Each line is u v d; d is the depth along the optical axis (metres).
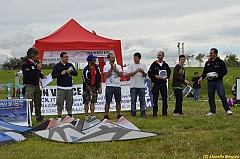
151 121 9.61
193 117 10.30
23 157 5.62
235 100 14.96
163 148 6.21
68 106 10.09
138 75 11.02
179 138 6.98
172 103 18.64
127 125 7.96
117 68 10.62
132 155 5.65
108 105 10.62
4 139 6.92
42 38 12.86
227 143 6.43
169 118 10.27
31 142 6.82
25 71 9.72
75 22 13.98
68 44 12.52
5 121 8.93
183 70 11.25
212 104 11.00
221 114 11.01
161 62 10.98
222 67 10.77
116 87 10.57
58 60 12.84
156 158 5.46
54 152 5.95
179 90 11.15
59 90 9.97
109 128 7.12
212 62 10.88
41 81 10.89
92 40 12.93
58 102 9.98
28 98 9.69
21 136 7.27
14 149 6.23
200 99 22.11
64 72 9.86
